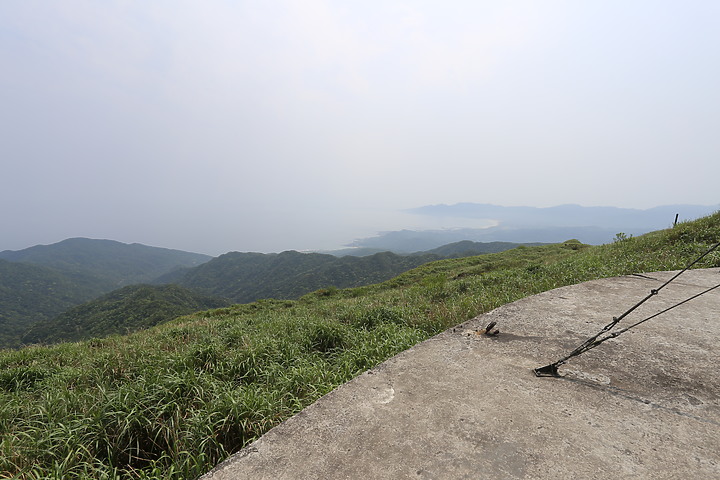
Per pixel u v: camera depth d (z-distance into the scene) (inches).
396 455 67.9
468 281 438.3
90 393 160.7
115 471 97.8
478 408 82.0
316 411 84.5
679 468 61.9
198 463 99.7
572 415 78.2
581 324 136.0
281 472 65.6
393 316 273.7
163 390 143.5
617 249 421.7
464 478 61.4
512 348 116.0
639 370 98.3
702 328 128.7
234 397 133.3
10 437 119.0
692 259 278.7
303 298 884.6
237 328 319.6
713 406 80.7
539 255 918.4
